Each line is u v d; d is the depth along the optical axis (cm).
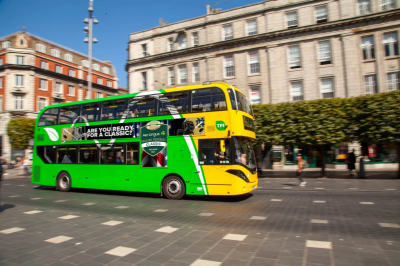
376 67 2383
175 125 1143
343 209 886
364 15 2388
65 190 1408
